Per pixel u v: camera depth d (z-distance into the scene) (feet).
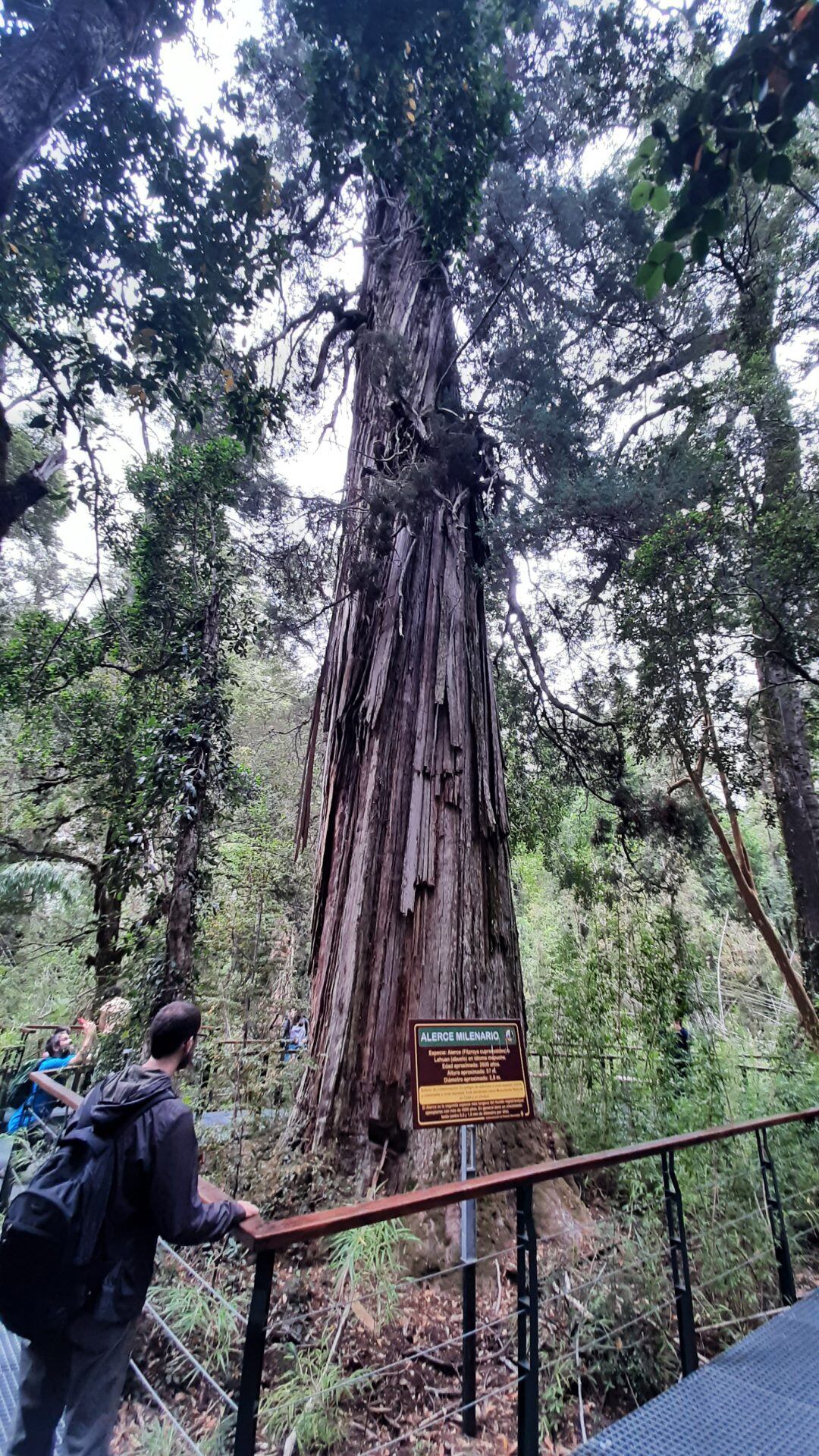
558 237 23.75
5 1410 7.04
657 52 19.01
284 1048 14.29
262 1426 7.62
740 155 6.20
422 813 15.69
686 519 17.57
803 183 22.98
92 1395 5.52
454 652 18.10
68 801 32.35
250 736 43.88
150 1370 8.30
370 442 21.52
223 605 25.29
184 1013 6.50
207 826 23.17
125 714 25.48
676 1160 12.41
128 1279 5.54
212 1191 5.96
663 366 26.32
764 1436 6.63
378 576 18.66
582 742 27.30
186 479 24.44
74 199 11.37
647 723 20.99
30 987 38.52
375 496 18.80
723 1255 11.16
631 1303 9.93
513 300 24.58
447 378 23.13
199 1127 12.08
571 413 21.98
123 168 11.24
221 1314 8.33
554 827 30.09
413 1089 9.47
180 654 24.48
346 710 17.75
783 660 17.22
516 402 22.13
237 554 25.08
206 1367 8.23
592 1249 11.56
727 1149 13.04
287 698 45.37
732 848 30.48
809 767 28.35
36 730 26.73
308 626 25.02
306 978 17.17
